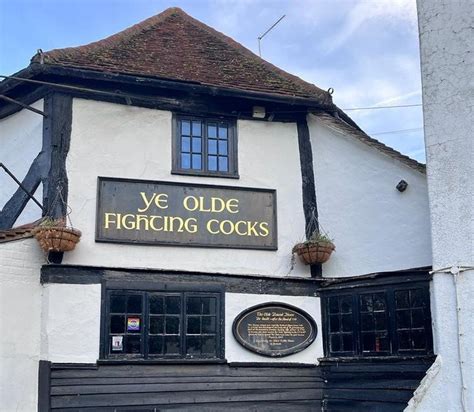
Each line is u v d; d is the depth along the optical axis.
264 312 9.09
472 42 7.72
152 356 8.50
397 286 8.69
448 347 7.40
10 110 9.66
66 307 8.23
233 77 9.80
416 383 8.27
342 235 9.38
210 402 8.59
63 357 8.11
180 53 10.14
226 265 9.05
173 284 8.77
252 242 9.24
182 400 8.48
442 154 7.79
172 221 8.95
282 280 9.23
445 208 7.66
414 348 8.40
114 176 8.84
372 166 9.30
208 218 9.12
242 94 9.30
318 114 9.90
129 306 8.55
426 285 8.45
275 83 9.97
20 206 9.09
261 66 10.56
